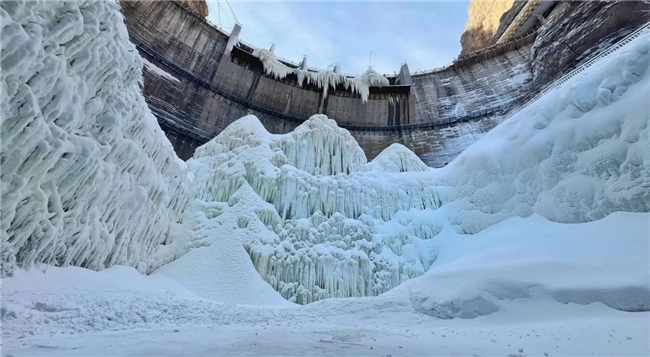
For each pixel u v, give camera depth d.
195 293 12.99
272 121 40.97
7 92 6.84
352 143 22.53
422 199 19.69
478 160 17.69
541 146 14.15
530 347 4.82
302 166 20.19
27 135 7.39
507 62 40.78
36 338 4.80
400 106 43.53
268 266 14.75
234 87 39.72
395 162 22.97
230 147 20.48
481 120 38.97
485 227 16.09
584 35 27.75
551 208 13.21
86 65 8.77
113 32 9.60
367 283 15.57
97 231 10.34
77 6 8.12
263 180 17.89
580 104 13.03
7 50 6.63
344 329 6.80
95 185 9.79
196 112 36.66
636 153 10.59
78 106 8.66
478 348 4.82
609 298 7.09
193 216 16.73
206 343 4.64
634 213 10.15
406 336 5.96
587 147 12.37
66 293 7.63
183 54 37.44
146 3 35.72
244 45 43.38
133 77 10.98
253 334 5.56
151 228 13.53
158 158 13.97
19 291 6.86
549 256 9.93
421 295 9.50
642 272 7.55
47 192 8.43
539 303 7.69
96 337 5.00
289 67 44.50
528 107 16.55
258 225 15.91
